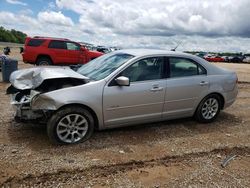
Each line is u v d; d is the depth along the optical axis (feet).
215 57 155.22
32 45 51.88
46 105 14.60
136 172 12.92
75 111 15.25
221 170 13.58
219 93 20.16
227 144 16.83
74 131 15.57
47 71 16.30
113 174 12.64
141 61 17.22
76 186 11.57
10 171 12.41
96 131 17.70
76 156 14.16
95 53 55.57
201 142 16.90
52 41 52.01
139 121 17.44
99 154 14.52
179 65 18.65
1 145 15.02
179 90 18.30
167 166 13.67
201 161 14.40
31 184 11.54
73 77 15.51
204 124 20.27
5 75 34.81
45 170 12.63
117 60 17.62
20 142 15.51
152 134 17.76
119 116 16.57
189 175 12.92
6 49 62.23
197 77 19.24
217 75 20.20
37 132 17.04
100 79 16.16
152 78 17.47
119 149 15.26
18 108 15.35
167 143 16.46
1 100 24.85
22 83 16.12
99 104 15.72
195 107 19.49
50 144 15.42
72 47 53.52
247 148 16.46
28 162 13.28
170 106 18.28
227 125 20.40
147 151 15.21
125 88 16.39
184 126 19.58
